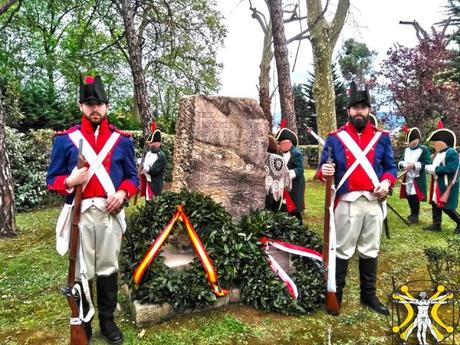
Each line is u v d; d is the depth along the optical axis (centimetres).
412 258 479
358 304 357
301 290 346
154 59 1648
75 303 270
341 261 339
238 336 306
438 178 592
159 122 1652
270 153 475
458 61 1748
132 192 288
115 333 298
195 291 329
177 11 1512
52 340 306
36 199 852
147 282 330
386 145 333
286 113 883
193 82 1750
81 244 277
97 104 280
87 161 276
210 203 367
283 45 868
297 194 512
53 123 1129
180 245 386
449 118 1202
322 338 303
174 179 427
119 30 1667
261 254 359
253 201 435
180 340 300
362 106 325
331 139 336
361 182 322
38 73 1833
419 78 1197
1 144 590
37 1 1717
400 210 778
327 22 1046
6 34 1688
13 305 367
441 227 632
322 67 1062
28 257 497
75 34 1700
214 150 417
